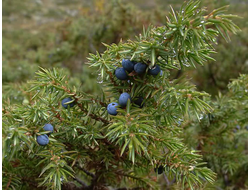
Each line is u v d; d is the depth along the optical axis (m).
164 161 0.18
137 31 0.74
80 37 0.84
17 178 0.20
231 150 0.36
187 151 0.18
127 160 0.21
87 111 0.19
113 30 0.76
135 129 0.15
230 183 0.43
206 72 0.80
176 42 0.15
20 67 0.68
